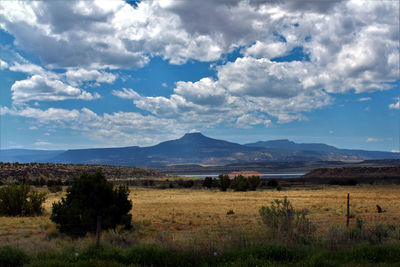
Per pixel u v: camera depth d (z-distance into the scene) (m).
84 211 18.58
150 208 34.62
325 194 55.19
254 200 44.84
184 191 76.62
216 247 11.48
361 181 119.00
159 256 10.39
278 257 10.71
